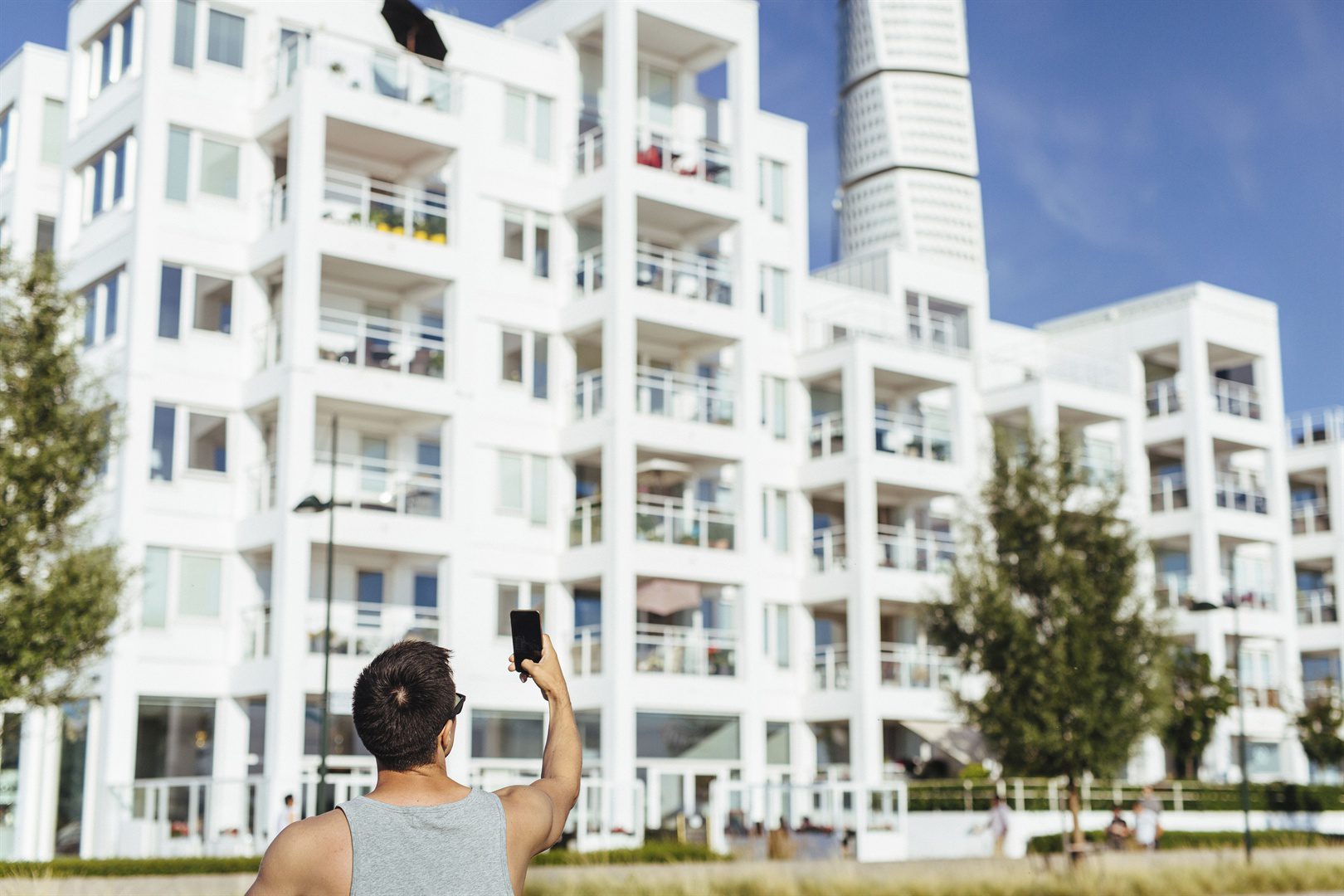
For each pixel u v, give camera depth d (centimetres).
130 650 3198
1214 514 5116
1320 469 5891
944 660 4300
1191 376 5162
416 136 3534
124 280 3369
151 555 3269
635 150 3944
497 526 3756
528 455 3844
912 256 4925
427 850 344
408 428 3606
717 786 3312
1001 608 2611
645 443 3806
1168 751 4912
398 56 3559
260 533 3303
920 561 4372
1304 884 2666
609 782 3384
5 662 2178
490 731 3644
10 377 2280
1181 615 5128
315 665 3206
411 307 3681
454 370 3525
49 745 3266
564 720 403
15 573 2227
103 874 2480
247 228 3484
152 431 3303
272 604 3238
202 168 3441
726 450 3953
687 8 4078
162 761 3231
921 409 4750
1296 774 5316
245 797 3044
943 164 18762
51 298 2355
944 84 18950
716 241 4350
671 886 2241
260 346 3441
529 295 3900
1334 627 5731
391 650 371
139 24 3453
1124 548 2706
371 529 3331
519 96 3969
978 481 2955
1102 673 2578
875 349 4362
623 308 3819
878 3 18975
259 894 340
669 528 3838
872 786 3362
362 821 345
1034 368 5103
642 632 3884
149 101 3375
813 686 4284
